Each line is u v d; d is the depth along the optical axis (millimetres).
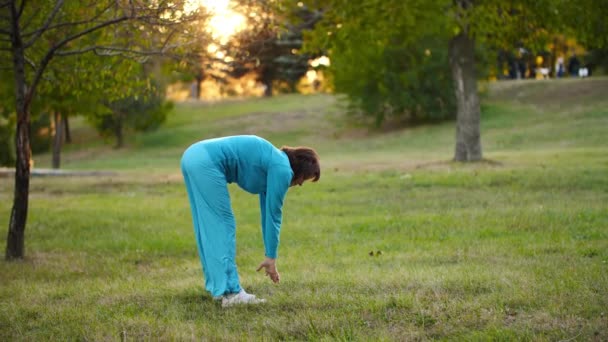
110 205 13406
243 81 59250
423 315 4766
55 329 4895
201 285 6129
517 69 49031
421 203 12023
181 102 54000
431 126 35125
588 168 15125
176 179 18875
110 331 4711
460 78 18094
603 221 8906
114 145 41344
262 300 5344
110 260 8031
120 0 7379
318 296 5441
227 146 5262
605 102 32875
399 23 14984
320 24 15508
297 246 8562
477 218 9844
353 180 16047
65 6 8484
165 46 8156
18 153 8109
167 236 9648
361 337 4375
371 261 7238
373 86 35250
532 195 12047
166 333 4594
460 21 15055
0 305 5719
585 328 4297
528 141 26609
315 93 55938
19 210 8156
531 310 4762
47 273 7324
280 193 5148
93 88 10305
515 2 15688
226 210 5230
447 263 6945
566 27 15859
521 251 7270
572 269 6000
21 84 7984
